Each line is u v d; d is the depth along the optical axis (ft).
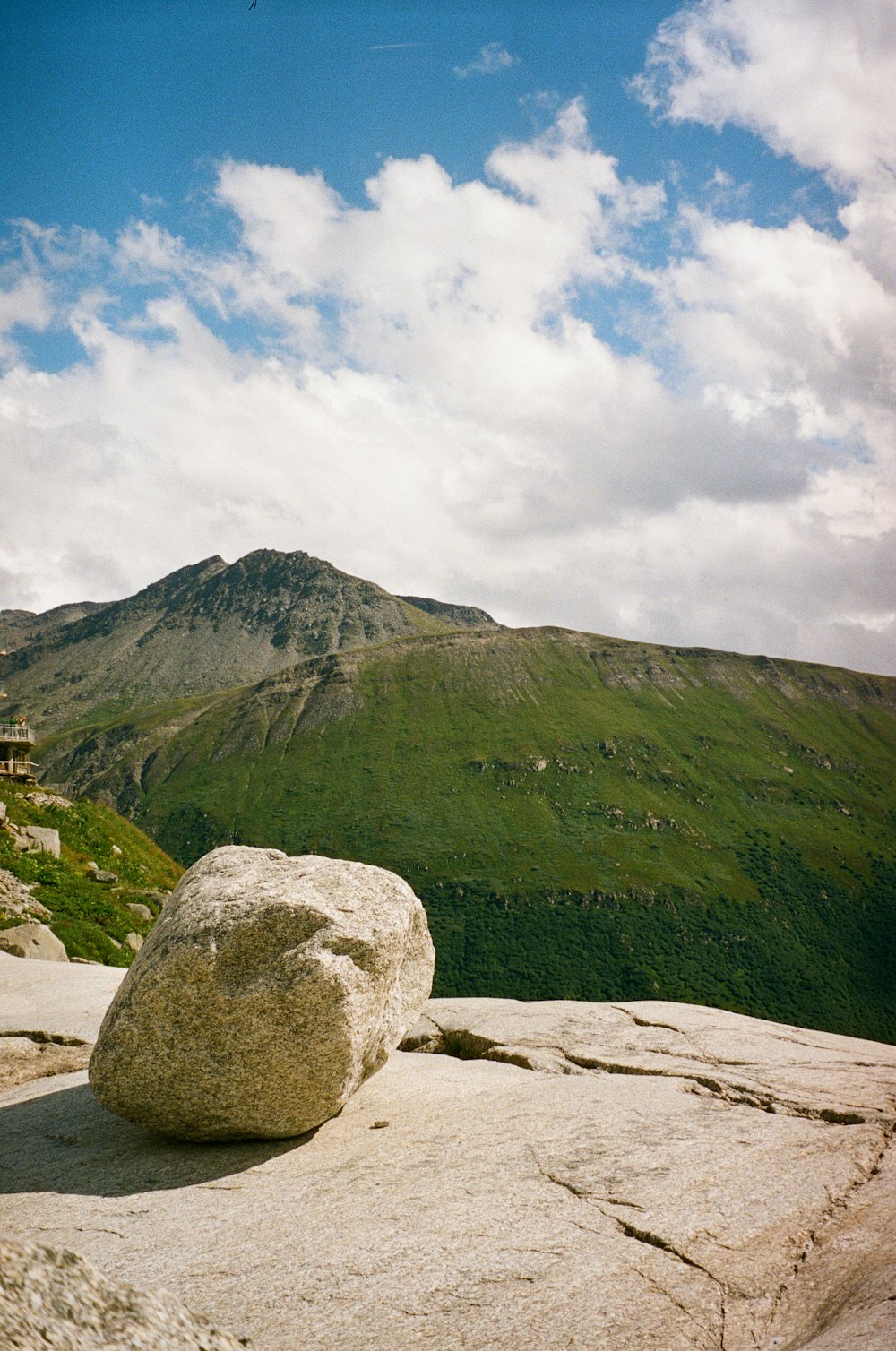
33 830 126.72
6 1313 14.51
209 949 35.29
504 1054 47.19
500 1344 23.24
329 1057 35.19
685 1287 25.52
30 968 75.10
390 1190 31.48
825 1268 26.21
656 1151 33.37
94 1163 35.76
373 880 39.65
